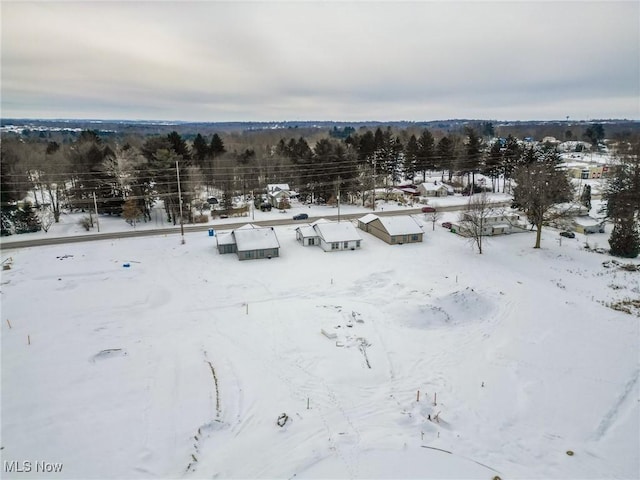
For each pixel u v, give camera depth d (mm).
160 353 31109
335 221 65500
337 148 91250
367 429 23047
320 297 41344
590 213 77188
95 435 22859
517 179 68000
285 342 32688
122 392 26516
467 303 37750
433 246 57844
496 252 55062
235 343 32562
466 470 19719
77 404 25328
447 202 86875
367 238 62031
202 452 21672
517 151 94000
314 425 23469
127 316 37188
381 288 43438
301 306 39188
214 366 29422
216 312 38062
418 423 23328
